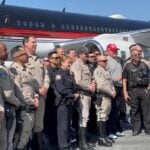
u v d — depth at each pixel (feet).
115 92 27.09
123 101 32.99
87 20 75.82
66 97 23.54
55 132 25.18
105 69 26.91
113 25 81.15
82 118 24.95
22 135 20.44
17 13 62.64
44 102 22.56
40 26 64.90
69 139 24.84
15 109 18.74
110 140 26.35
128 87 29.60
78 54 26.09
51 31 66.54
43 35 64.90
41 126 22.74
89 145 25.41
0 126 17.61
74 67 24.94
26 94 20.13
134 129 29.35
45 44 64.23
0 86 17.52
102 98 26.13
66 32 69.41
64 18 70.95
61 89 23.44
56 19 68.90
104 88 26.02
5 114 17.88
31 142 23.35
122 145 25.66
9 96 17.76
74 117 26.32
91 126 28.53
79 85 24.73
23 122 20.04
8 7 62.75
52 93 23.76
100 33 76.79
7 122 17.98
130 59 30.60
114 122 28.91
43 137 25.23
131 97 29.37
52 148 25.13
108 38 58.75
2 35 59.06
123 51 52.90
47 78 22.57
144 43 65.62
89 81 25.22
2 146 18.06
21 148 20.53
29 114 20.44
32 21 64.03
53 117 24.62
